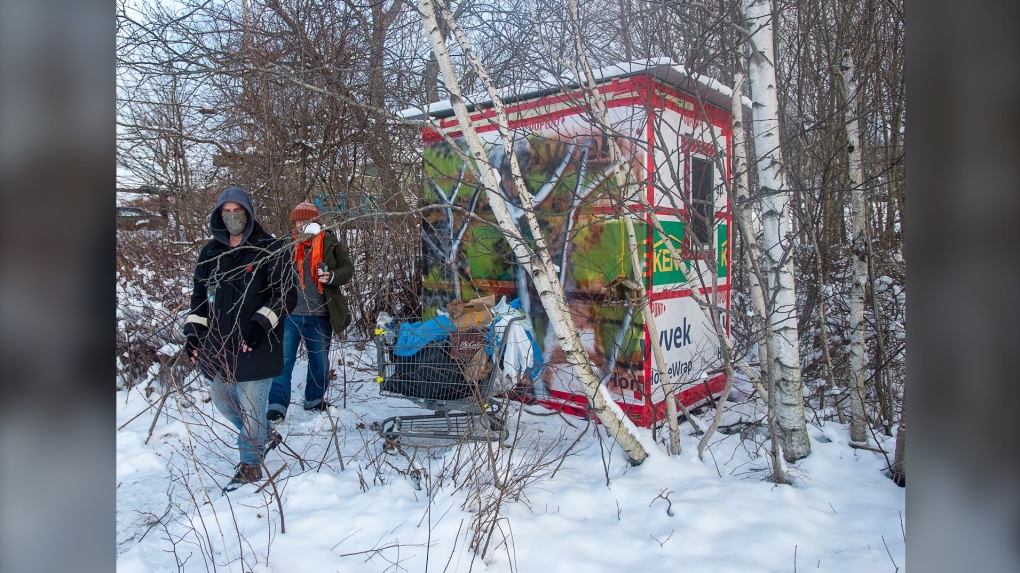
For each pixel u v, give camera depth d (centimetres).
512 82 461
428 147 577
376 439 464
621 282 454
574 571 279
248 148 749
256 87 681
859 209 471
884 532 303
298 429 493
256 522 335
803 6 563
